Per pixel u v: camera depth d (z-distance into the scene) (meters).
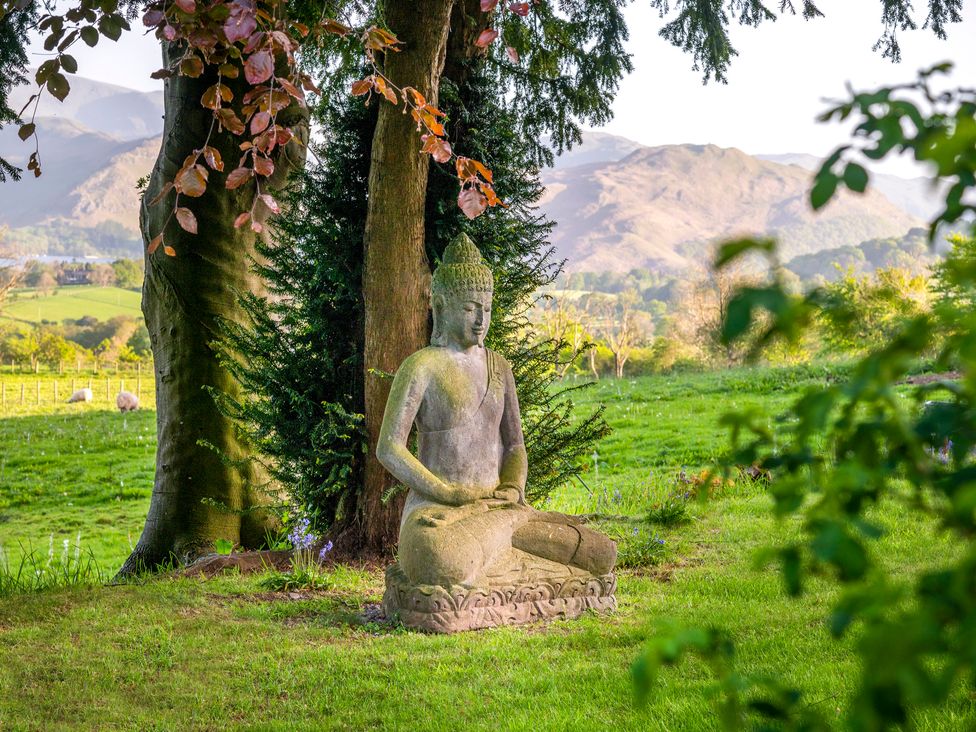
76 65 6.68
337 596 9.02
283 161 13.14
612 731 5.52
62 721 5.92
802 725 1.84
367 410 10.58
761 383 26.73
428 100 10.29
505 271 11.54
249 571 10.07
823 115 1.80
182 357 12.44
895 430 1.75
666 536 11.24
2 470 25.23
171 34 6.46
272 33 6.01
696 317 45.97
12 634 7.50
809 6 12.46
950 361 1.73
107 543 17.83
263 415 11.12
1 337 61.34
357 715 6.00
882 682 1.51
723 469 2.00
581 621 8.06
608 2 13.66
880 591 1.62
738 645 6.87
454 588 7.94
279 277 11.34
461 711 6.00
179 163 12.44
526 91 14.35
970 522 1.68
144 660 6.95
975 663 1.43
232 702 6.23
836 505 1.78
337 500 11.25
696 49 13.35
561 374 11.65
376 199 10.41
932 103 1.80
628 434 21.84
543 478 11.28
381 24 10.13
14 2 6.88
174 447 12.40
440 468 8.54
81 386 49.84
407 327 10.48
